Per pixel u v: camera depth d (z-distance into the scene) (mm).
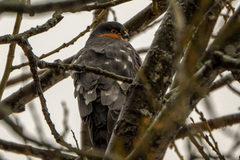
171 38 6840
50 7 5418
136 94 6840
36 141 5473
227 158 7273
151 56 6859
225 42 5602
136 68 11359
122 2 7328
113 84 10094
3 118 5277
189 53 5902
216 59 5219
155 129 5719
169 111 5664
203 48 6191
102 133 9602
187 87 5492
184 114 5711
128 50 11922
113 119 9508
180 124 5715
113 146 6672
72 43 9383
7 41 7812
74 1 5531
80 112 10031
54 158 9117
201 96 5625
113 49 11523
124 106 6930
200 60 5770
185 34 6152
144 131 6609
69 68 7422
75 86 10828
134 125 6691
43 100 7652
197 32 6418
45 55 9250
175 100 5672
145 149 5785
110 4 7281
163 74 6820
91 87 10180
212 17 6527
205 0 6262
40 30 8445
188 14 6492
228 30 5559
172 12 6949
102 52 11328
